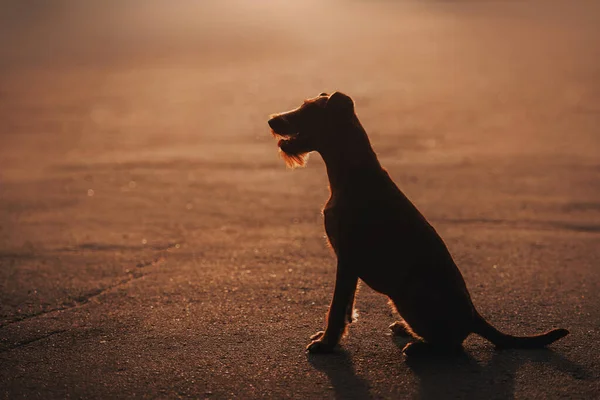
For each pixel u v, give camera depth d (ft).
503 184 43.50
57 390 17.10
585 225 34.12
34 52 152.87
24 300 24.25
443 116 71.31
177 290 24.91
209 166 51.13
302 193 42.52
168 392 16.85
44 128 71.26
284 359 18.60
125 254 30.27
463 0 268.41
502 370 17.75
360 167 18.65
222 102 84.48
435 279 17.97
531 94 84.07
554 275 26.32
